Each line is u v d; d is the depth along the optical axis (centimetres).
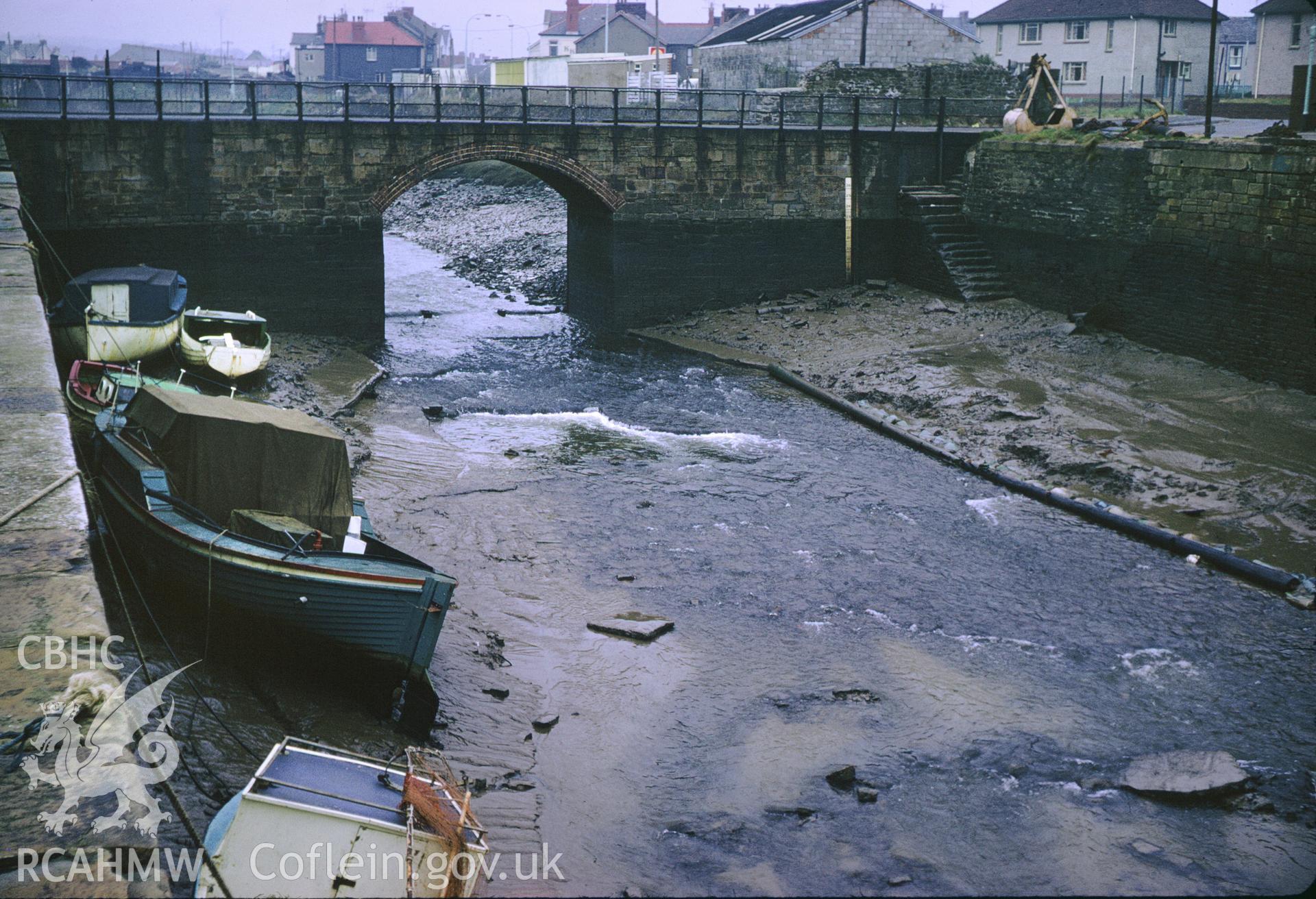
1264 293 2448
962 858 1020
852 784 1137
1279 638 1501
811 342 3145
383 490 1944
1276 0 4922
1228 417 2312
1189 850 1041
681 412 2625
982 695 1328
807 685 1342
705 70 5981
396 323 3541
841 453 2316
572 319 3716
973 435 2342
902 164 3566
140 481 1285
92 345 2245
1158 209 2728
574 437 2392
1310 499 1911
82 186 2764
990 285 3325
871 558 1752
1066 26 5931
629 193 3356
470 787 1059
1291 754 1220
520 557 1695
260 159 2934
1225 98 5016
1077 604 1602
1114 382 2567
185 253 2906
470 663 1334
